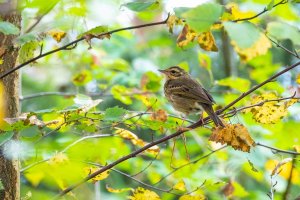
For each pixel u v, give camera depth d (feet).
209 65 43.65
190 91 38.45
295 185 43.50
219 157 42.88
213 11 17.79
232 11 27.68
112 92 41.29
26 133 40.06
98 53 44.73
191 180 39.11
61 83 50.70
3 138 24.13
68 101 41.65
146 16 46.03
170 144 46.88
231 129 26.37
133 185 48.49
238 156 42.86
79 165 26.89
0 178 26.48
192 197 30.42
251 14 28.35
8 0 22.20
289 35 20.74
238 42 17.33
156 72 45.11
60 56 41.22
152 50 57.16
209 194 43.50
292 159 31.63
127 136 29.37
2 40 26.23
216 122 28.37
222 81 42.45
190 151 46.01
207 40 28.37
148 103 34.88
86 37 24.34
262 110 29.43
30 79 51.26
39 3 21.94
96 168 30.27
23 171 27.40
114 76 44.83
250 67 55.62
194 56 57.47
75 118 25.38
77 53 43.57
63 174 26.81
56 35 25.54
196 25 17.75
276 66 48.08
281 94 39.93
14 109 26.99
